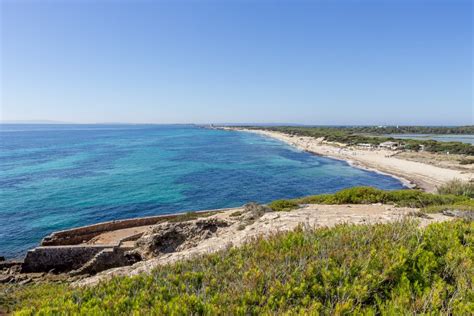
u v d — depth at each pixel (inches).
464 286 126.6
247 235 394.0
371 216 449.1
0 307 264.4
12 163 2297.0
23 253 768.3
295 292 130.4
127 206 1210.0
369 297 130.6
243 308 116.9
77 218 1055.6
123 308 135.5
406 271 146.7
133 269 344.8
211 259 195.5
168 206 1222.9
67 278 559.8
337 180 1792.6
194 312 123.0
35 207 1173.1
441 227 207.6
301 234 210.4
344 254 161.8
